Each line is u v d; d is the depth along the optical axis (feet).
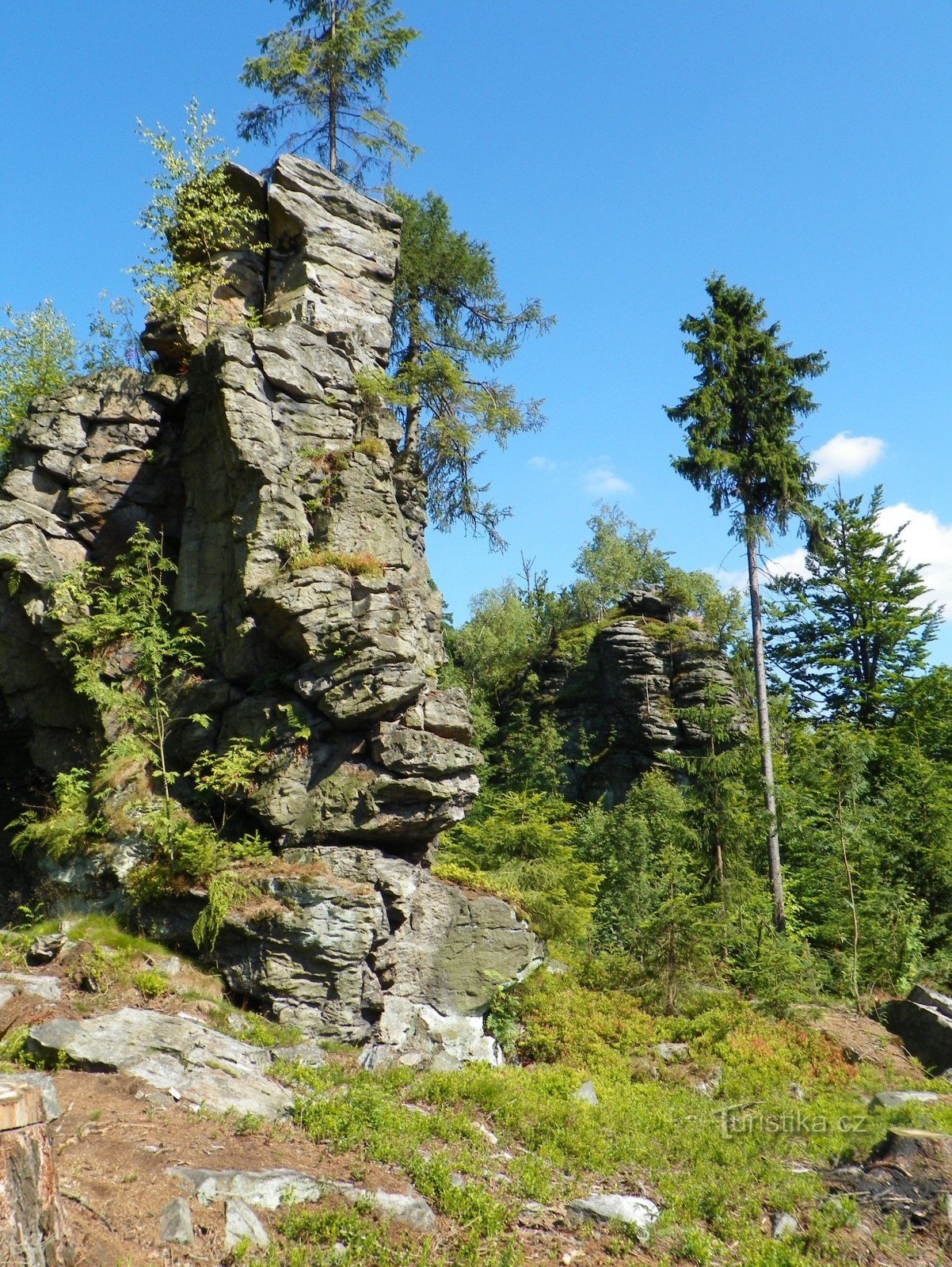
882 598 127.24
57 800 52.37
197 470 53.67
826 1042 54.44
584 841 83.97
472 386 91.30
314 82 85.30
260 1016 41.78
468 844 74.49
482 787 107.45
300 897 43.04
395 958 45.37
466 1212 27.78
